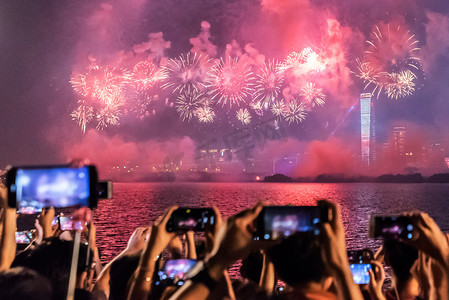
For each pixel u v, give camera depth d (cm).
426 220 240
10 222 303
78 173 268
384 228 243
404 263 351
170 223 262
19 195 260
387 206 12212
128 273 369
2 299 210
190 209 262
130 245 393
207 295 193
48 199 264
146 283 259
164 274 345
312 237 224
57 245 339
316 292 230
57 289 323
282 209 222
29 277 218
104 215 9194
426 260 294
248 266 363
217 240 199
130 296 259
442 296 244
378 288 398
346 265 212
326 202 227
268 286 325
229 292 235
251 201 14088
